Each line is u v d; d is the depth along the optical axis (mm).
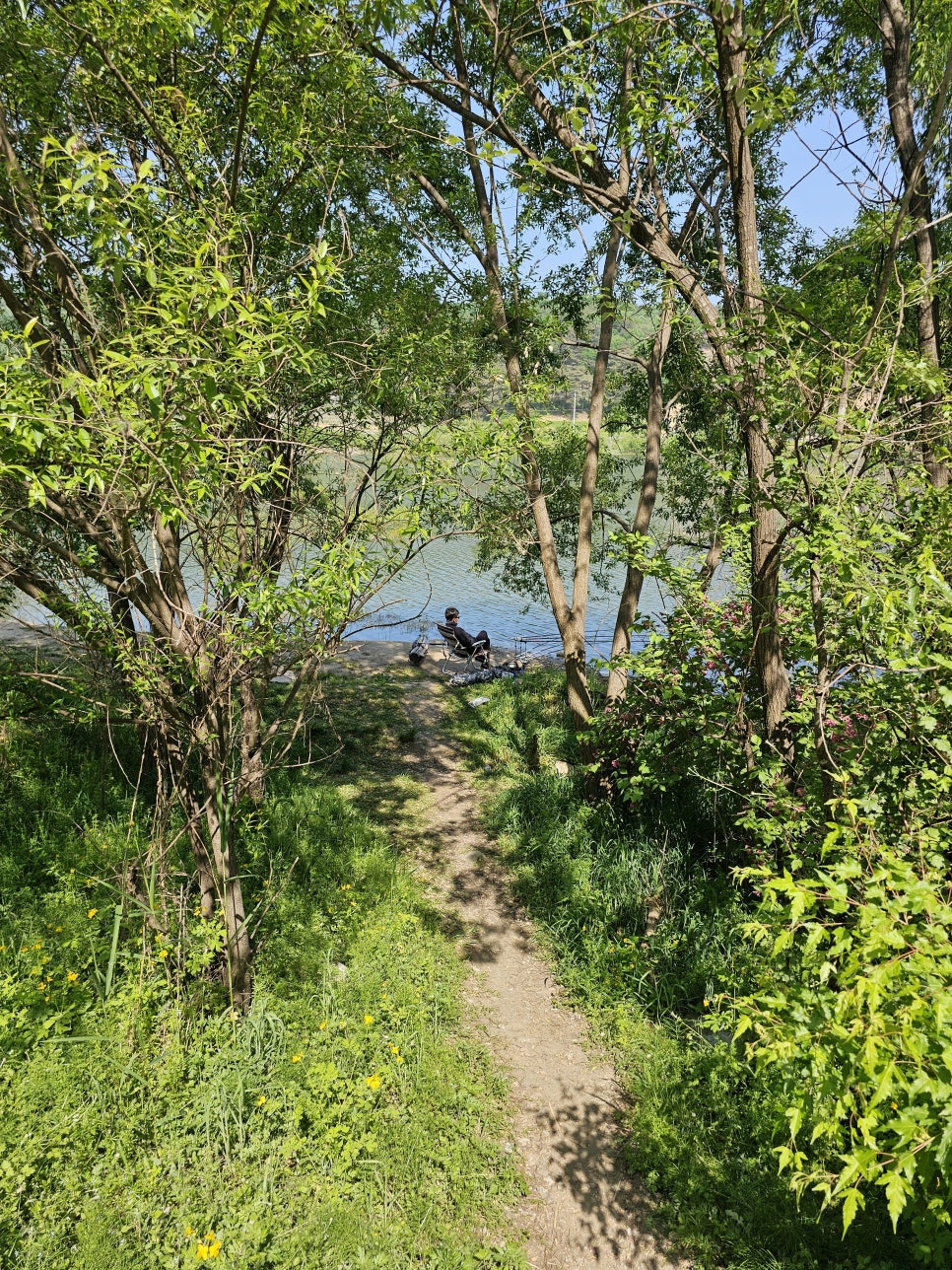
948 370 3791
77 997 4004
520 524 7367
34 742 6770
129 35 3533
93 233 3303
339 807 7203
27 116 3885
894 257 2820
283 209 5207
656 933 5160
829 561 2928
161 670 3754
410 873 6270
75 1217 3029
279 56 4023
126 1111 3436
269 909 5059
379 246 5766
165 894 4242
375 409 4926
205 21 3482
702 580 5879
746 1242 3170
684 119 4219
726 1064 3953
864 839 2273
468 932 5609
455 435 4551
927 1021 1630
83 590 3740
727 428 5797
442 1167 3539
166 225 3135
